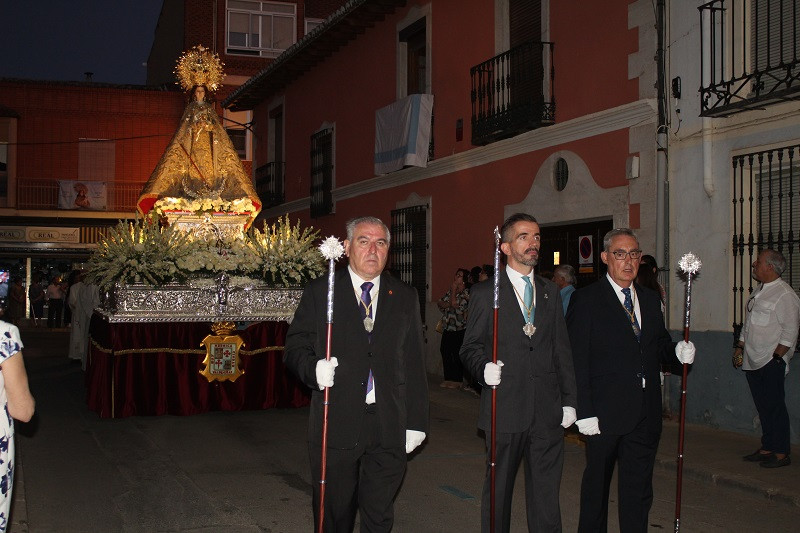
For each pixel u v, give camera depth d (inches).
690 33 360.2
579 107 431.5
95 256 409.4
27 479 265.7
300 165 851.4
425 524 221.9
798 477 265.0
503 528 173.3
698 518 232.7
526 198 473.7
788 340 276.7
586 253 427.5
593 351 181.6
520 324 176.1
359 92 707.4
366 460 162.6
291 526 217.3
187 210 453.4
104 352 383.2
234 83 1136.2
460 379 487.8
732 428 339.3
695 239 358.9
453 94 554.6
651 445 181.8
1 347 139.0
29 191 1120.2
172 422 373.1
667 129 371.9
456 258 548.1
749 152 332.8
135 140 1160.2
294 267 413.7
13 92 1117.1
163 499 243.3
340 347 159.8
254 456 303.7
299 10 1169.4
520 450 175.0
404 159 575.2
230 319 397.4
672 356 188.2
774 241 324.8
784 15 328.8
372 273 163.6
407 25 617.9
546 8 457.4
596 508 178.9
